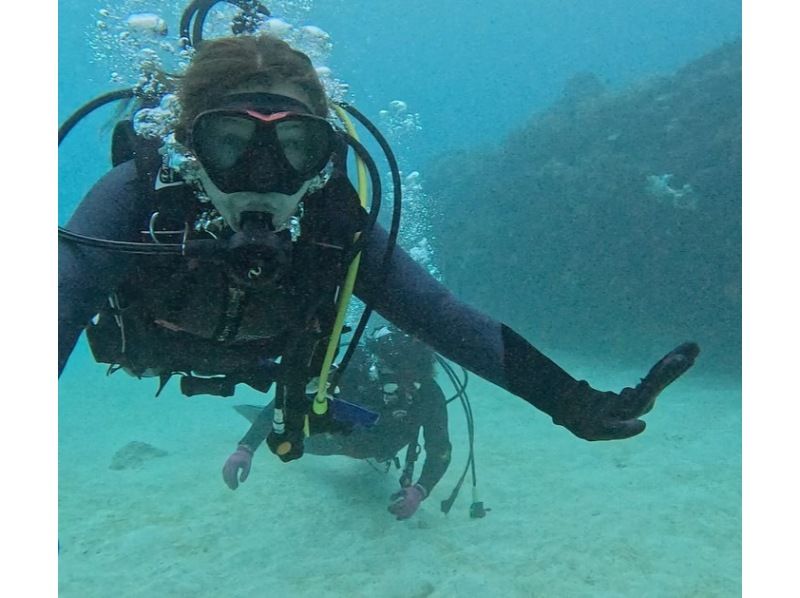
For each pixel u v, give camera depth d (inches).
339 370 61.2
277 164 47.3
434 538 149.1
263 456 226.5
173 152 50.2
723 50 466.3
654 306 380.2
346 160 57.4
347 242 56.0
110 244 46.3
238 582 128.9
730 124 375.6
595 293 408.2
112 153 57.8
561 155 470.6
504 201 469.7
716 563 134.0
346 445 166.2
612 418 47.7
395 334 154.8
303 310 57.4
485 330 52.9
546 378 50.6
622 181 398.9
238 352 61.2
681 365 46.1
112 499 184.5
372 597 120.3
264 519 164.6
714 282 358.6
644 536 149.3
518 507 172.6
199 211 51.6
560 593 121.0
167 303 54.7
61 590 127.6
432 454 159.3
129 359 63.8
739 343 348.8
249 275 48.9
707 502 171.0
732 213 352.5
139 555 143.8
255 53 50.7
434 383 162.7
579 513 165.9
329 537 150.6
